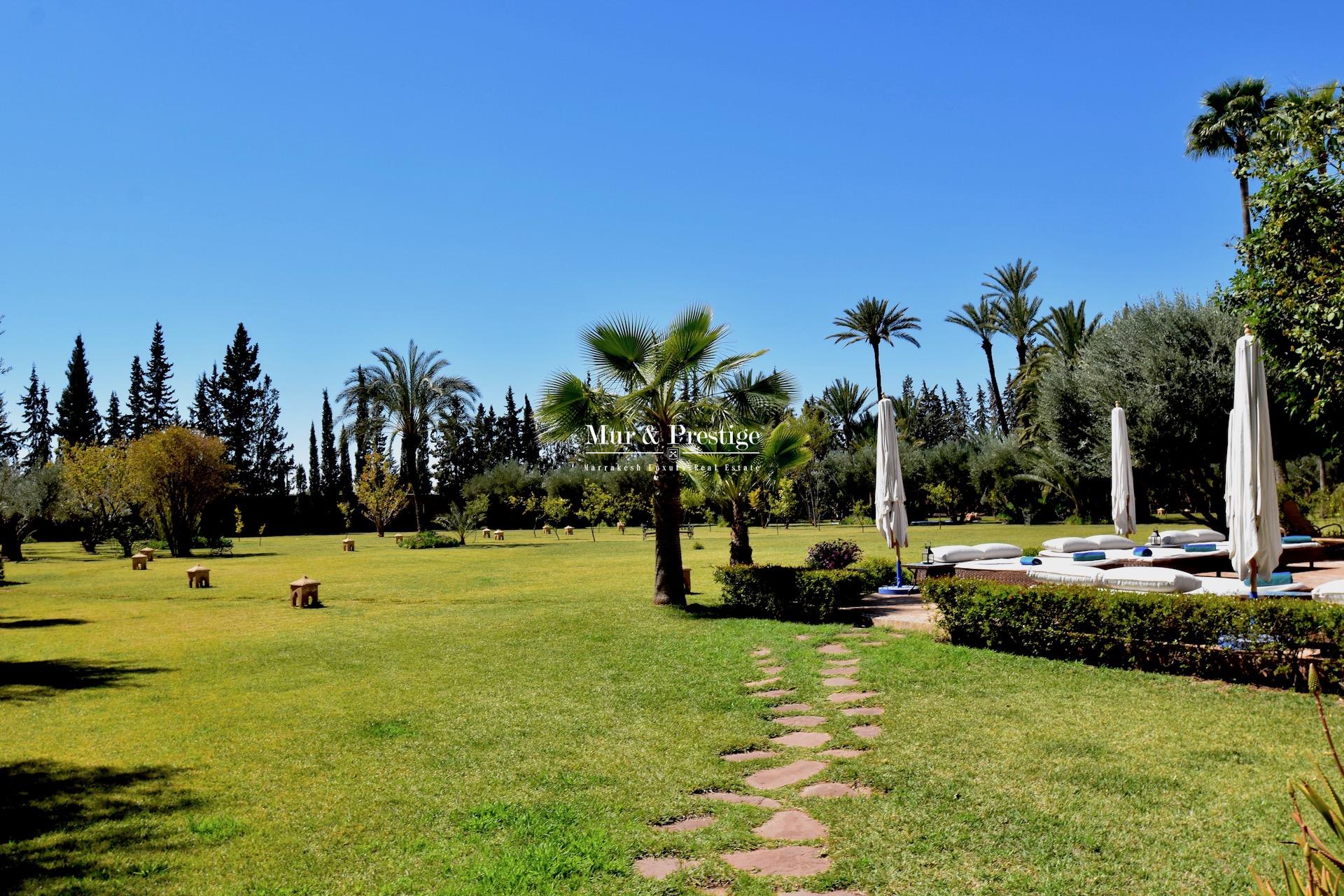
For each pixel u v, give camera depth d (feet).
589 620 40.47
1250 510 22.52
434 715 23.54
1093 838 13.06
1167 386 59.16
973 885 11.82
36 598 56.95
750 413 46.42
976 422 319.27
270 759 19.63
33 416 218.18
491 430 263.90
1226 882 11.47
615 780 17.39
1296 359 28.22
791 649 30.63
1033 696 21.83
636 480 159.74
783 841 13.83
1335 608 20.44
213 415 203.72
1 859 13.84
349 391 148.25
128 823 15.49
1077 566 33.65
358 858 13.76
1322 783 14.66
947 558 46.14
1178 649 23.04
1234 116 76.23
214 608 50.55
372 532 184.44
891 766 17.03
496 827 14.94
